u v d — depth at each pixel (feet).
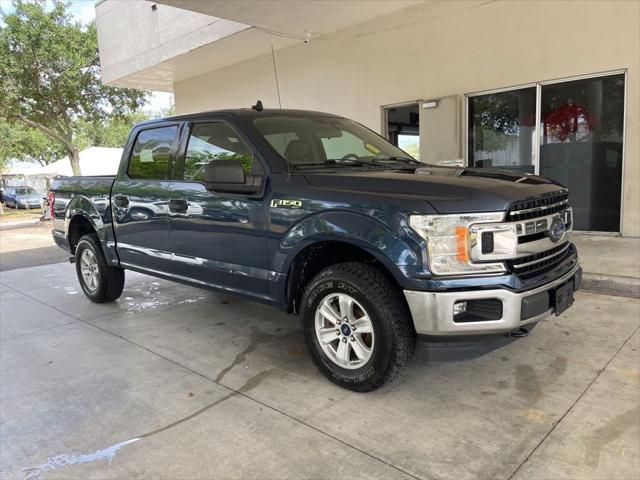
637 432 8.95
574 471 7.98
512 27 26.35
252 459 8.70
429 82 30.37
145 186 15.35
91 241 18.25
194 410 10.50
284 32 32.99
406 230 9.40
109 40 49.49
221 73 46.14
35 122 81.25
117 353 13.91
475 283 9.11
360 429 9.45
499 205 9.21
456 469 8.16
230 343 14.28
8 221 69.46
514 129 27.58
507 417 9.63
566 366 11.69
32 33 68.69
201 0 26.37
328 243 10.91
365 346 10.61
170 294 20.06
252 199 12.05
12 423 10.34
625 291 16.99
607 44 23.45
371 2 27.17
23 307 19.47
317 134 13.70
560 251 10.93
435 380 11.29
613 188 24.86
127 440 9.48
